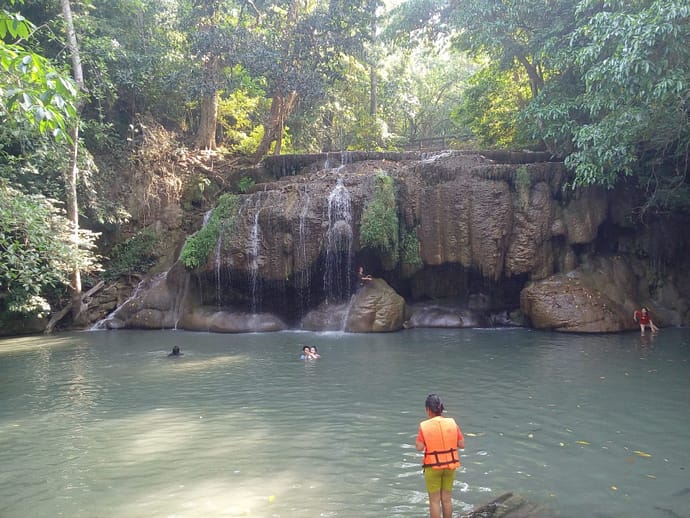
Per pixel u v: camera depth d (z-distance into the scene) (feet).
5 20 18.47
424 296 67.77
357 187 64.39
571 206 62.59
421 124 150.10
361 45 91.45
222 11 90.48
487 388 33.45
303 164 79.87
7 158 56.59
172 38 93.25
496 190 61.16
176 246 78.23
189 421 28.07
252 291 66.18
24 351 52.95
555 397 30.99
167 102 94.99
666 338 51.62
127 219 77.56
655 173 61.16
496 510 16.88
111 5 84.28
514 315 64.18
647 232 65.41
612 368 38.29
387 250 62.90
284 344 53.11
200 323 66.03
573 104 61.26
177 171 84.74
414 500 18.07
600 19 48.60
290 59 86.99
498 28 71.36
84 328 70.13
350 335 58.65
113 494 19.12
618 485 18.93
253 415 28.89
